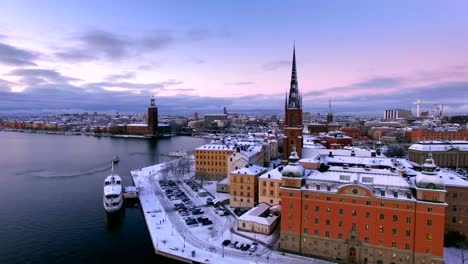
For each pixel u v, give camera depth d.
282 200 105.25
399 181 98.44
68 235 120.94
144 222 133.62
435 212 87.69
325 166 124.12
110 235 120.94
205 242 111.00
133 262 101.00
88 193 175.38
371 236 95.00
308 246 102.50
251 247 105.75
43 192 177.12
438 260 87.81
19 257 104.38
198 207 148.88
